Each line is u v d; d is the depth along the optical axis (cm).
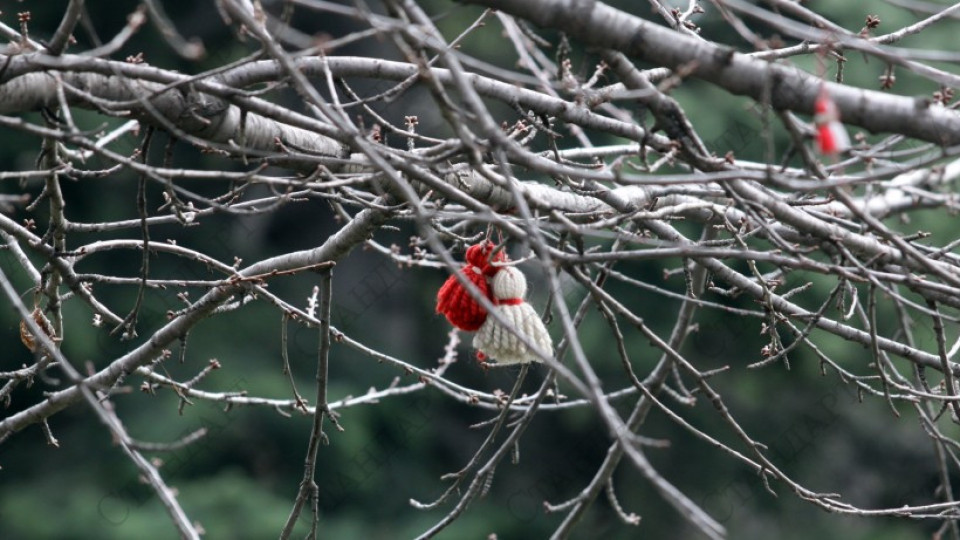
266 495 2412
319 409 962
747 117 2177
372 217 891
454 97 1448
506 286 819
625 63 682
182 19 2480
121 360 981
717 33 1880
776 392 2600
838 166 680
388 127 765
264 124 768
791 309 911
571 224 697
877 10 1973
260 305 2627
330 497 2550
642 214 735
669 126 692
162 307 2395
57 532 2347
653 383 1108
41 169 829
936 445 993
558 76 709
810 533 2631
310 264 945
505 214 897
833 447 2661
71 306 2336
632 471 2688
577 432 2723
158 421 2423
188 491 2362
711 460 2641
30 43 666
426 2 2544
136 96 655
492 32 2528
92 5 2455
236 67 683
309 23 2669
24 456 2492
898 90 2000
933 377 2195
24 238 879
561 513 2686
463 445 2767
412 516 2614
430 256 908
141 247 919
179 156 2444
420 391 2711
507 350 816
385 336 2719
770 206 744
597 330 2552
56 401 983
